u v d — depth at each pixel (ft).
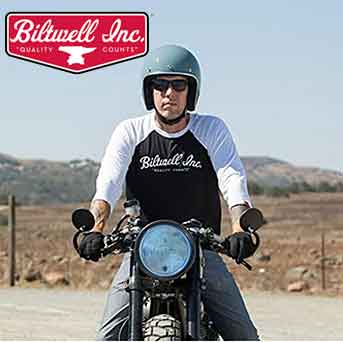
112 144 37.40
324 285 142.72
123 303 35.70
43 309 101.35
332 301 116.67
